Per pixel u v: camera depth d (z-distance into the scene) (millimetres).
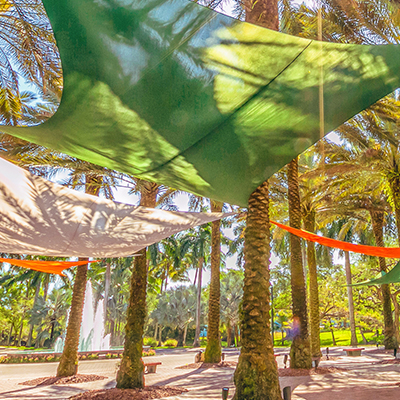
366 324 42031
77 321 13477
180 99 3486
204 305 53125
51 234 6660
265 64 3219
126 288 48312
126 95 3350
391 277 8133
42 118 12188
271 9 6988
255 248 7484
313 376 12469
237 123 3879
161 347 47281
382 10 10055
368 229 31891
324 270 43750
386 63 3215
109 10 2684
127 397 8812
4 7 9297
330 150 17094
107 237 7059
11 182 5512
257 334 6930
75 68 3053
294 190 15305
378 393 9227
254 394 6523
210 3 6105
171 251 41969
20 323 58156
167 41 2934
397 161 15484
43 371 16703
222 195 5617
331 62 3225
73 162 11250
